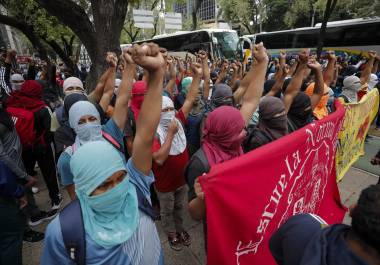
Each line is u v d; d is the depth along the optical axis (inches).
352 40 568.4
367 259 29.6
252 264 63.5
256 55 84.4
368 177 160.9
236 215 56.3
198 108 122.8
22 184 84.4
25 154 117.9
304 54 102.0
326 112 143.4
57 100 203.8
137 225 44.9
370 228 28.7
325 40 609.6
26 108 114.2
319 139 81.7
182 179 96.4
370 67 209.0
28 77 249.9
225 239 55.6
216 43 633.0
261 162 59.2
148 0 845.8
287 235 41.4
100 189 42.4
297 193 76.0
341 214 107.0
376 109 183.5
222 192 53.5
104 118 104.2
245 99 86.8
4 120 90.1
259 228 62.7
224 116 62.4
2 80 196.4
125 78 75.9
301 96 104.1
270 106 80.2
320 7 906.1
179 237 104.2
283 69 124.9
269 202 64.2
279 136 80.6
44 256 42.6
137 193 49.8
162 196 97.0
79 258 40.5
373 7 752.3
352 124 147.6
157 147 89.4
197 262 98.2
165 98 92.4
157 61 47.3
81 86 127.3
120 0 250.4
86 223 41.6
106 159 41.5
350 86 190.2
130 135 103.8
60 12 241.0
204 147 65.5
